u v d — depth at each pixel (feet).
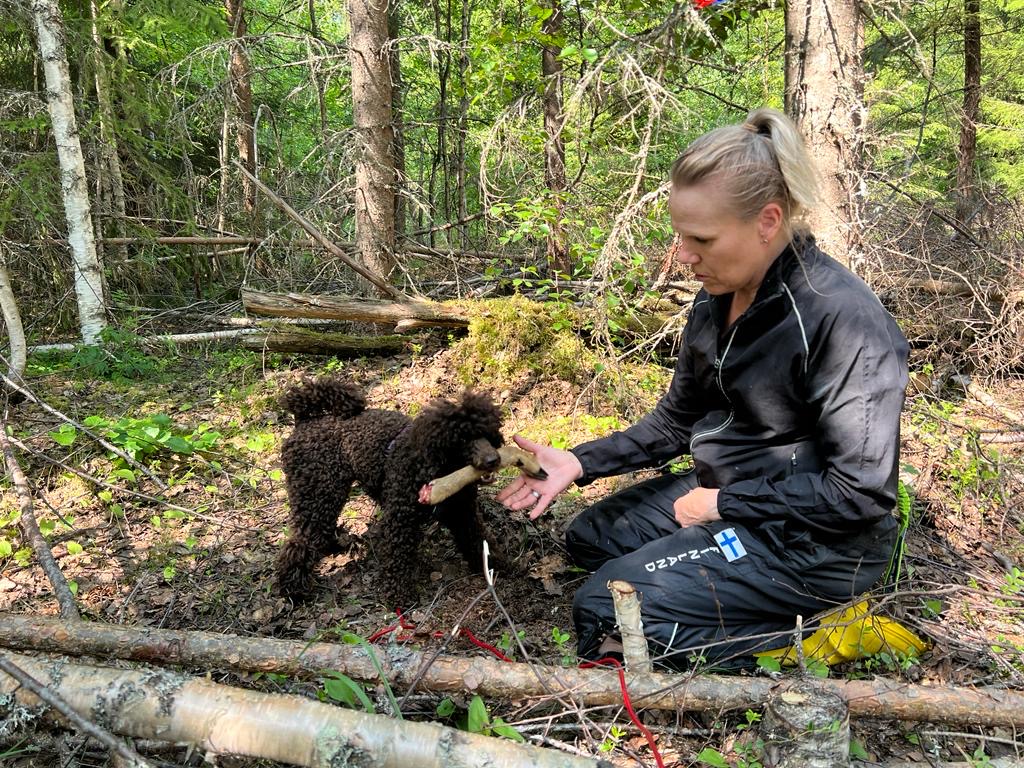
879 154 14.40
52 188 22.39
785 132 6.74
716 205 6.68
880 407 6.97
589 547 9.44
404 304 17.97
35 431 14.46
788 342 7.30
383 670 6.98
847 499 7.09
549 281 17.35
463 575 10.16
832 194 13.19
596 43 19.63
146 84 25.26
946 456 12.23
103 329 20.24
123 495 12.22
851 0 12.75
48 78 20.92
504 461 8.36
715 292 7.51
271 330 18.67
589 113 15.94
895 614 8.50
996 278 17.04
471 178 31.71
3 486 12.37
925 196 19.92
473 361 16.57
